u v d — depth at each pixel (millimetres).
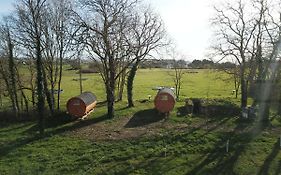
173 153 30203
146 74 111812
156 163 28141
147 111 45344
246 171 26391
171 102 41656
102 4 40250
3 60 45719
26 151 31844
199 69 119000
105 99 62156
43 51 44375
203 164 27766
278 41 39281
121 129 37688
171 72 109750
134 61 46906
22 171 27297
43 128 37094
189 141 32969
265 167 26969
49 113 44625
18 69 47750
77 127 39219
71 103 41812
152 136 34656
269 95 45250
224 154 29766
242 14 42844
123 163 28359
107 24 40500
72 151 31375
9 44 43938
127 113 44719
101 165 28078
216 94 68875
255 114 40375
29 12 45031
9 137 36469
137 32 44938
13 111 45031
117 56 43406
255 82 47344
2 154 31266
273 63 42094
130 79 48969
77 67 53375
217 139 33406
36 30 38062
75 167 27781
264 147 31109
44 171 27219
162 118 41500
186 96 65688
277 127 37219
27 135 36938
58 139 35062
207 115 42438
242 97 44000
